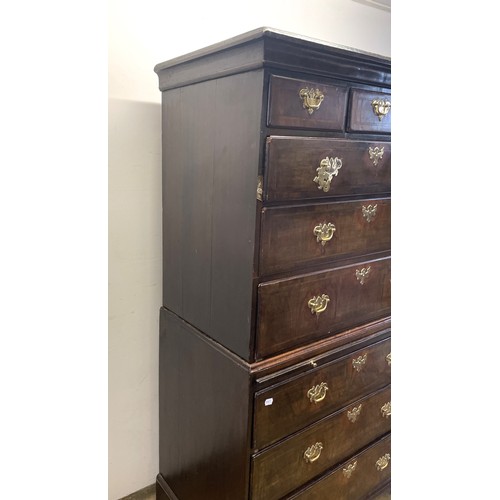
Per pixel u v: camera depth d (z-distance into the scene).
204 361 1.29
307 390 1.25
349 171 1.20
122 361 1.56
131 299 1.54
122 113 1.41
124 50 1.38
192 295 1.34
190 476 1.44
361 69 1.13
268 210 1.07
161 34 1.44
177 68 1.26
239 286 1.13
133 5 1.38
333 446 1.38
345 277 1.29
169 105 1.35
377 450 1.55
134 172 1.47
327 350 1.29
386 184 1.32
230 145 1.11
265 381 1.15
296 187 1.10
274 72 1.00
